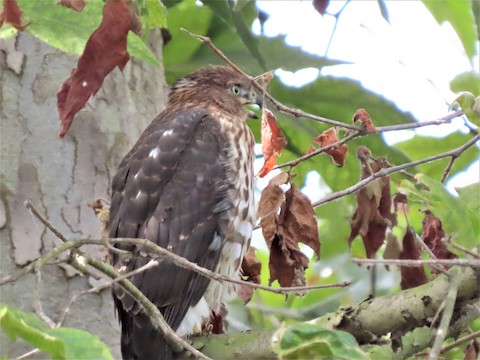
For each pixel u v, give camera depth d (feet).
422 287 26.96
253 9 36.52
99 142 32.96
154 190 32.22
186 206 32.22
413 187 26.94
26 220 31.01
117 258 30.96
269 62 38.32
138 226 31.55
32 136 32.07
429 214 31.17
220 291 32.50
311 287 23.58
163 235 31.55
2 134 31.76
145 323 28.73
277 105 28.71
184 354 29.01
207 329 31.50
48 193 31.60
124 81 34.65
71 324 30.45
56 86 32.71
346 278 47.83
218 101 37.60
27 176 31.58
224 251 32.63
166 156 32.86
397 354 28.53
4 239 30.63
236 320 46.98
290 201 29.89
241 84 37.93
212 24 40.86
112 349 30.81
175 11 40.68
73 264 22.45
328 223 48.78
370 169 30.35
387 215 30.58
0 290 30.25
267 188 29.68
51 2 24.18
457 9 28.07
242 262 33.91
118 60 25.98
